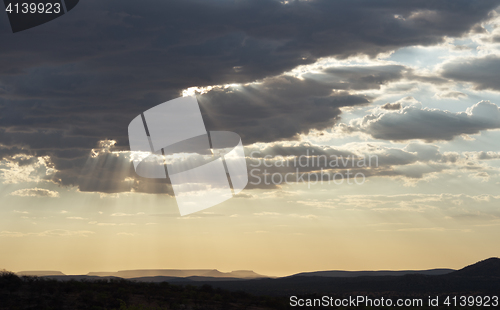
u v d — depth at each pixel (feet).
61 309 132.16
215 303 165.68
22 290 144.66
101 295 149.69
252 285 496.64
